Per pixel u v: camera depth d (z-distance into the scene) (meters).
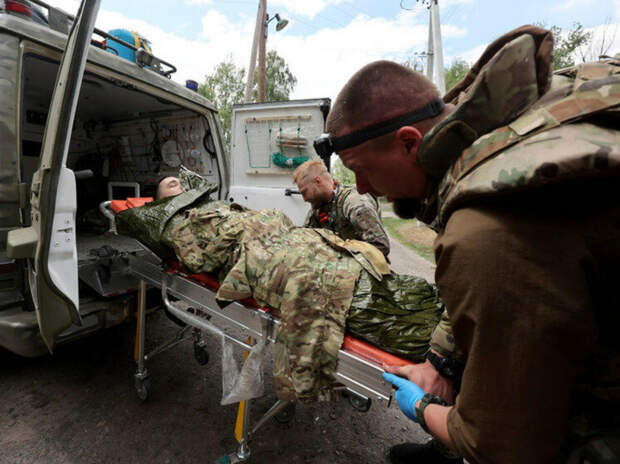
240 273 1.32
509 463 0.49
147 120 3.93
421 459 1.51
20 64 1.64
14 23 1.62
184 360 2.38
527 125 0.47
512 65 0.48
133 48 2.44
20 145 1.66
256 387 1.34
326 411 1.94
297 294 1.20
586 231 0.44
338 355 1.09
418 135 0.62
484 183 0.46
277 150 2.92
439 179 0.65
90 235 3.51
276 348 1.20
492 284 0.45
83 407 1.88
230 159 3.20
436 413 0.68
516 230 0.45
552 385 0.46
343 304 1.21
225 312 1.45
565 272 0.43
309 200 1.99
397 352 1.05
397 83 0.62
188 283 1.62
